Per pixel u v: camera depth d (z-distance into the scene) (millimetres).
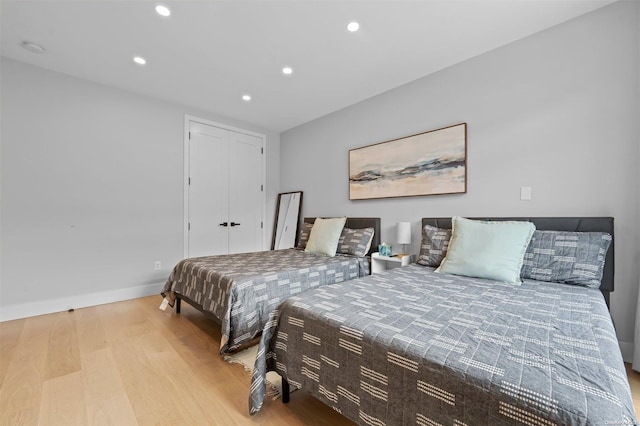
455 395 849
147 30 2221
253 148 4574
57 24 2152
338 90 3291
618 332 1888
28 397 1519
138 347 2111
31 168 2740
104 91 3154
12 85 2641
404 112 3129
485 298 1517
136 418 1377
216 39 2332
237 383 1682
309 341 1311
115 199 3240
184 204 3801
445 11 1995
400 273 2160
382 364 1034
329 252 3246
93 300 3082
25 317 2689
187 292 2594
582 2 1911
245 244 4465
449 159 2727
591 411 666
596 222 1932
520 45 2318
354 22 2115
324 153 4113
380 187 3336
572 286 1746
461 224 2240
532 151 2260
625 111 1879
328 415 1421
